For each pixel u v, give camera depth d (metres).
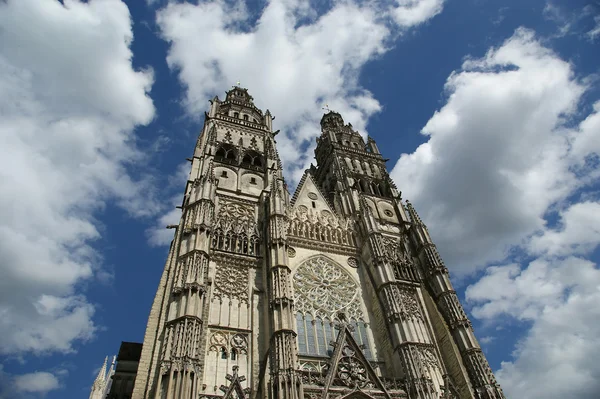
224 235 46.06
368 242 50.97
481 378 40.06
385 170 74.06
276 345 34.25
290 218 52.69
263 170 59.44
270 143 65.12
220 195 51.84
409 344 38.91
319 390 33.72
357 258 51.69
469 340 43.16
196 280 36.72
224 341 36.34
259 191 55.41
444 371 41.06
